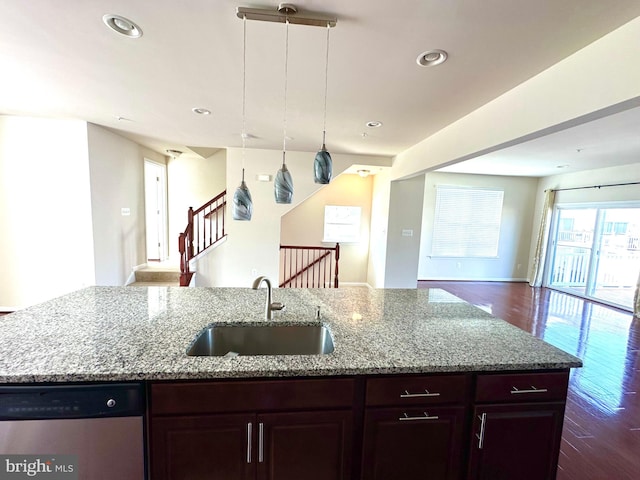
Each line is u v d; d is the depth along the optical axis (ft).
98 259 12.75
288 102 8.97
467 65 6.44
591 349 11.52
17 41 5.99
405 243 17.81
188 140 14.64
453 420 4.33
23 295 12.43
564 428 7.14
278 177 5.86
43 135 11.81
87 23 5.38
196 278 15.89
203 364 3.91
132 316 5.55
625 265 17.26
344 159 16.49
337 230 21.09
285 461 4.14
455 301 7.20
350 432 4.19
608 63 5.24
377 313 6.20
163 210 18.57
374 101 8.62
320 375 4.05
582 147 13.21
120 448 3.86
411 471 4.37
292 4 4.74
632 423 7.37
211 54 6.38
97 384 3.74
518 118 7.38
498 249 23.67
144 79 7.70
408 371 4.09
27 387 3.64
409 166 14.60
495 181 23.16
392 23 5.12
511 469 4.50
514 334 5.25
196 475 4.02
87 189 12.16
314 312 6.13
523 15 4.78
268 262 16.52
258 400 3.98
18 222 12.13
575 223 20.58
